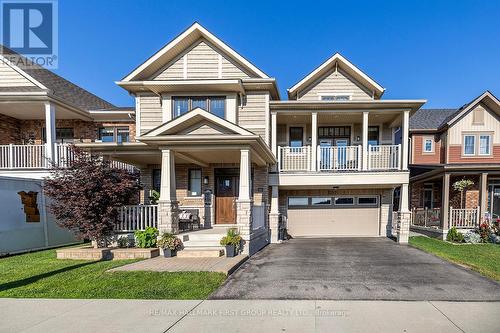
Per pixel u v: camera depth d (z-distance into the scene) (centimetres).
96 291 538
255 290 553
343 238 1371
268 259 857
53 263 759
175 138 865
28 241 948
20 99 1163
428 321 413
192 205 1212
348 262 812
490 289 560
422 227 1532
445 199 1325
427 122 1844
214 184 1216
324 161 1272
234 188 1220
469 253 965
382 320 416
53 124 1195
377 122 1434
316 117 1241
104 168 870
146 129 1255
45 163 1190
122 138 1441
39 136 1415
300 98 1434
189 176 1230
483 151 1675
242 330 388
